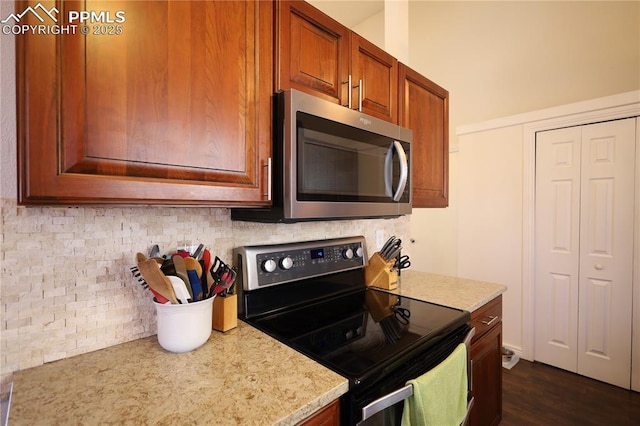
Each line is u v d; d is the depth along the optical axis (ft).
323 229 5.24
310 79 3.64
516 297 8.71
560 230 8.00
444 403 3.09
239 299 3.96
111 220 3.07
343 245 5.16
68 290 2.83
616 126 7.13
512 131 8.71
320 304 4.62
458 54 9.91
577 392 7.07
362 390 2.63
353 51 4.20
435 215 10.92
